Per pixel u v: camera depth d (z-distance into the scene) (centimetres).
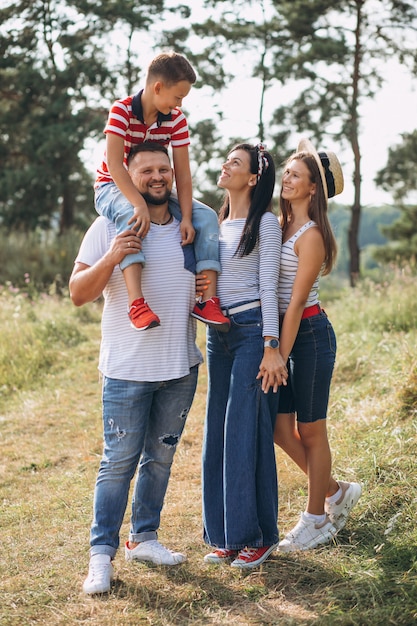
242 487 353
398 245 3011
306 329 371
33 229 2405
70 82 2355
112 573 350
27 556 395
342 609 316
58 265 1752
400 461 455
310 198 377
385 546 369
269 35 2439
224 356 373
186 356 358
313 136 2427
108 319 359
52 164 2342
